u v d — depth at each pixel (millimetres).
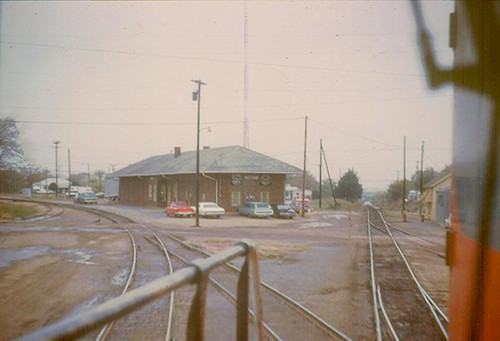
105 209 47656
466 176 3092
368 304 9023
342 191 88688
